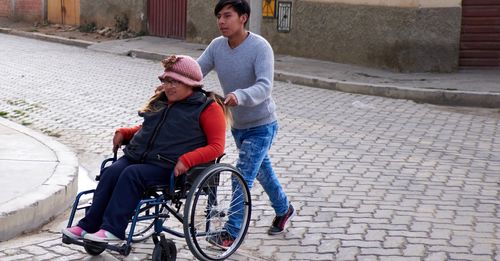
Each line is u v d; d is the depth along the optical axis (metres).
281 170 8.05
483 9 14.09
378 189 7.42
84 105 11.66
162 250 5.16
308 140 9.40
